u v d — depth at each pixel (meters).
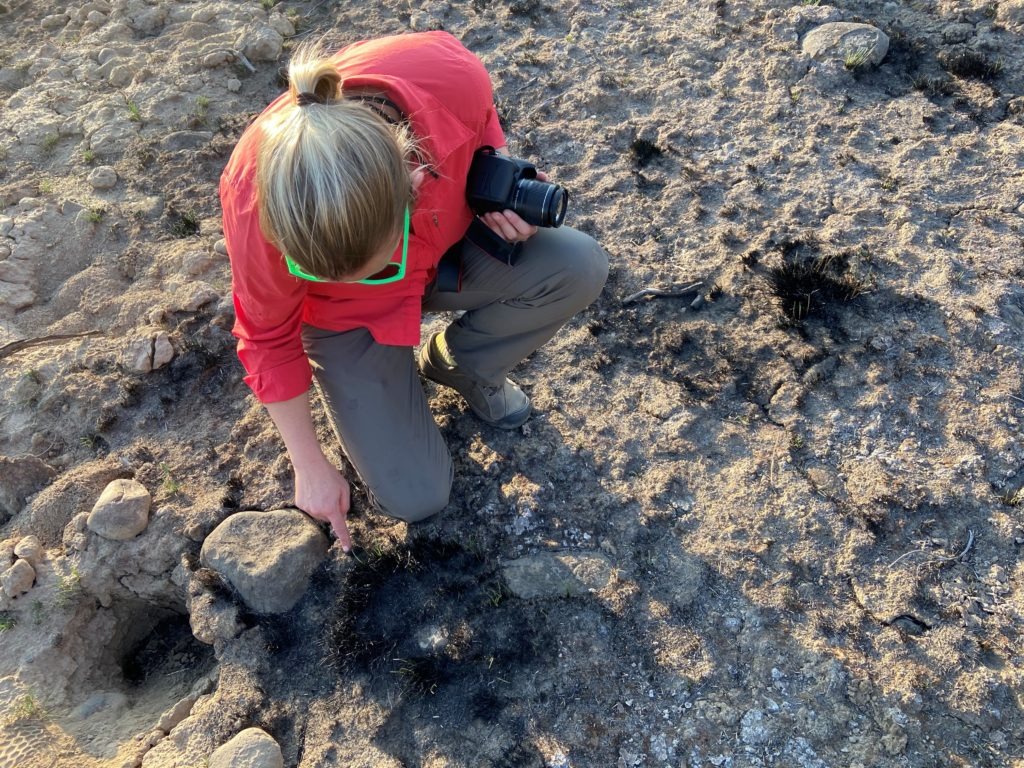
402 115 1.85
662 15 4.23
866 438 2.64
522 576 2.43
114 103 4.01
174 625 2.80
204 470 2.79
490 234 2.16
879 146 3.49
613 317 3.05
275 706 2.31
